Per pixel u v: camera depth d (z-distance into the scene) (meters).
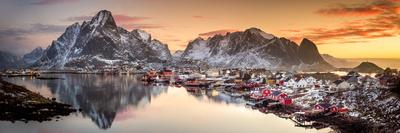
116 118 166.12
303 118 159.50
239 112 181.00
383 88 196.50
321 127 142.62
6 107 169.62
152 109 190.88
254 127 148.62
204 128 147.75
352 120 149.25
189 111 184.88
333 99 186.38
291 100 194.12
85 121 157.62
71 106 193.88
